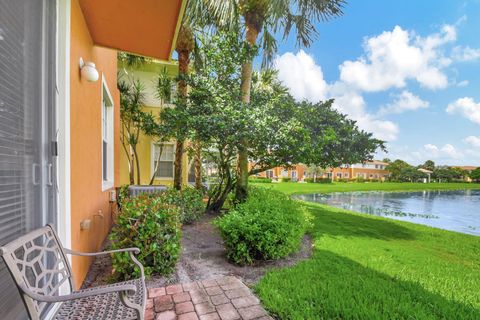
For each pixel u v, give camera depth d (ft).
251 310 6.75
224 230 10.36
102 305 4.82
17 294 4.81
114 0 8.31
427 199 65.62
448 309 7.27
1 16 4.44
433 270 10.77
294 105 19.54
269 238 10.09
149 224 8.43
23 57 5.16
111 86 15.96
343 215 25.80
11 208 4.72
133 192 18.31
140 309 4.20
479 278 10.14
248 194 19.04
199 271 9.45
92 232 9.87
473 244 16.74
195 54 21.01
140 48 11.85
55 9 6.35
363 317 6.55
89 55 10.11
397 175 150.92
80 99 8.11
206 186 24.32
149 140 29.35
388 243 15.51
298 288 7.95
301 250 12.77
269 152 18.58
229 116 15.62
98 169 11.16
